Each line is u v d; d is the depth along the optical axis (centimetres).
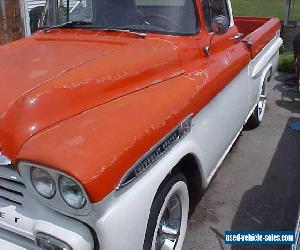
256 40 443
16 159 198
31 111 218
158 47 305
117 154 198
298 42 659
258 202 370
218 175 416
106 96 253
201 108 286
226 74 338
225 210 357
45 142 203
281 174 420
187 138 268
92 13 350
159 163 234
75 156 190
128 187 209
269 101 640
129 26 336
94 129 214
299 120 565
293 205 365
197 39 335
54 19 371
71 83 240
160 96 259
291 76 755
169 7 336
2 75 254
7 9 693
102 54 282
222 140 345
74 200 192
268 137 511
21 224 212
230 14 407
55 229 202
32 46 317
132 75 271
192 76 300
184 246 312
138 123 223
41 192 197
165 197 250
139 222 214
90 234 202
